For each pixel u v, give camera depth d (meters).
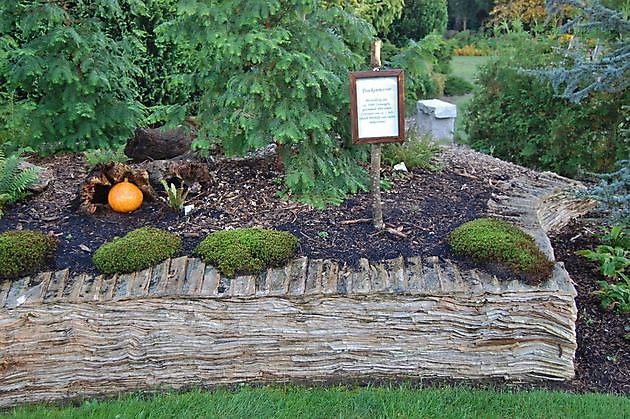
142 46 5.80
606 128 6.04
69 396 3.29
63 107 4.86
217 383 3.33
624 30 4.04
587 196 3.90
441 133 7.62
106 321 3.19
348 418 2.89
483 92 7.16
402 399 3.02
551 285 3.12
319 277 3.23
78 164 5.17
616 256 4.16
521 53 6.65
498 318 3.17
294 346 3.26
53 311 3.15
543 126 6.55
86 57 4.72
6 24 4.62
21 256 3.31
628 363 3.36
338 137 4.31
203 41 3.65
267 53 3.68
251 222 3.86
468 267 3.30
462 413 2.90
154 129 5.21
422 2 10.00
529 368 3.25
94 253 3.47
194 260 3.38
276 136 3.67
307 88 3.87
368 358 3.29
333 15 3.75
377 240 3.61
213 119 4.02
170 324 3.21
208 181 4.34
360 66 4.33
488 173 5.16
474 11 20.77
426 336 3.23
